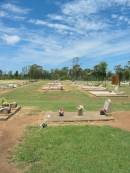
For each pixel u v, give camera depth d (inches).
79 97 1417.3
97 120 674.8
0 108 799.1
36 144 442.9
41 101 1202.0
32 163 360.2
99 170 325.4
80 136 486.6
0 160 377.4
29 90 1953.7
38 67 5777.6
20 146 441.7
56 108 927.7
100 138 472.4
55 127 578.9
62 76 5738.2
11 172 334.6
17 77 5728.3
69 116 721.0
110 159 363.3
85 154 384.5
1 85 2428.6
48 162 356.8
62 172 322.0
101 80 4084.6
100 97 1403.8
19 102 1149.7
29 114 797.9
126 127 594.6
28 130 564.4
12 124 640.4
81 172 320.5
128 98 1348.4
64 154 385.7
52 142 450.0
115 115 748.0
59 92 1764.3
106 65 3917.3
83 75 4960.6
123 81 3735.2
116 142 447.8
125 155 380.8
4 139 490.6
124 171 322.3
